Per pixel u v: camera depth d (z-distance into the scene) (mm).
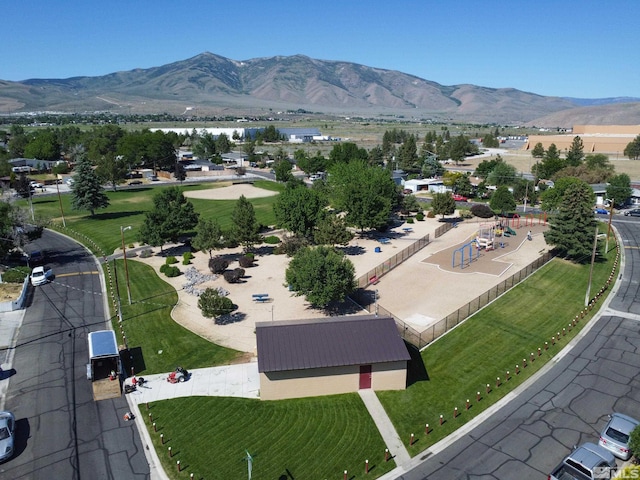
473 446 32250
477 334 47375
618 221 100875
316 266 48875
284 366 36219
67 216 105688
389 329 39781
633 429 30672
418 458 31172
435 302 55812
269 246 81938
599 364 42219
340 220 74000
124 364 43031
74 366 42656
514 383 39500
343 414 35469
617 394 37719
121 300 57781
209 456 31281
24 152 190625
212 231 70562
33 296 59094
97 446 32406
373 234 89625
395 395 37969
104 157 147000
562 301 55562
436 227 95125
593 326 49750
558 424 34312
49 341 47312
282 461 30797
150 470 30188
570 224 67812
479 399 37375
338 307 54531
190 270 67438
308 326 39344
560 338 46844
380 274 65812
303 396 37656
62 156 196375
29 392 38688
